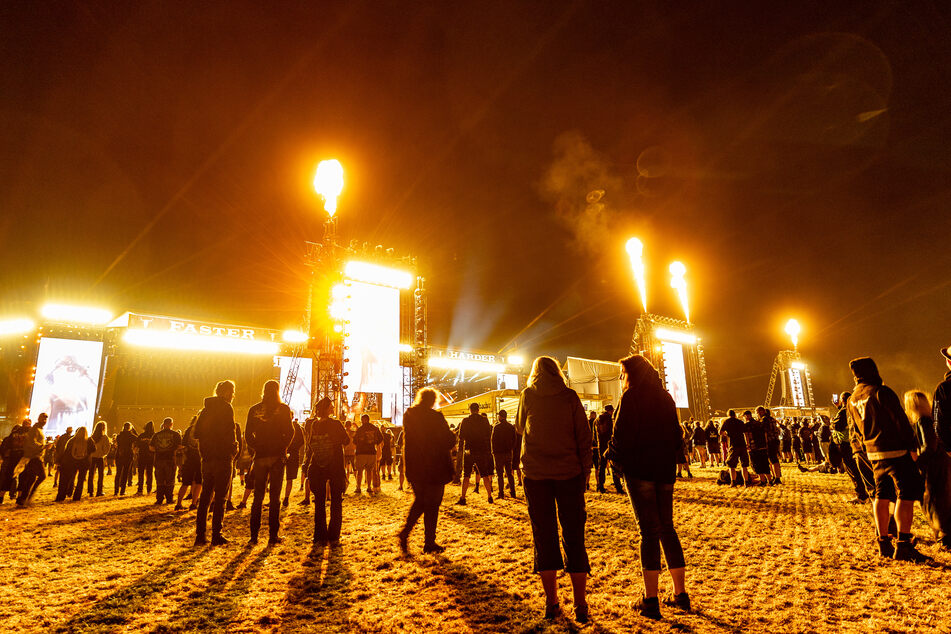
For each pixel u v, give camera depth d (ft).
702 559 17.16
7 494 42.27
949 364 15.16
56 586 15.03
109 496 40.19
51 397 86.33
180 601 13.65
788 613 11.86
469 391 125.29
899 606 12.09
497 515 26.96
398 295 86.53
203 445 21.11
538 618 11.85
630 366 13.24
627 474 12.72
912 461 16.22
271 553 18.85
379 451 39.50
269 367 105.81
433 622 11.91
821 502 28.84
